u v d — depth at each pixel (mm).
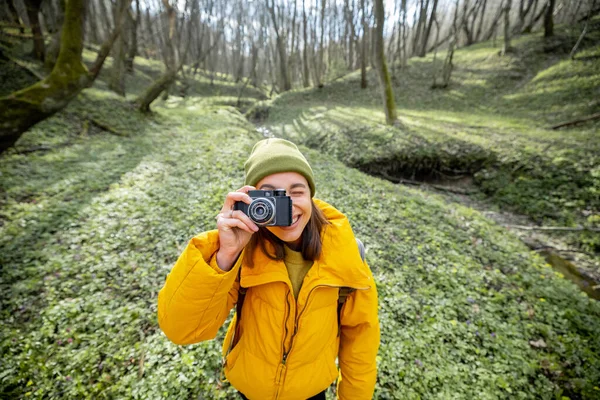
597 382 3398
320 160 9984
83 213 5445
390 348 3383
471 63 23484
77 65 6191
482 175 10023
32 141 8078
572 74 16359
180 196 6266
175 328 1288
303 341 1440
